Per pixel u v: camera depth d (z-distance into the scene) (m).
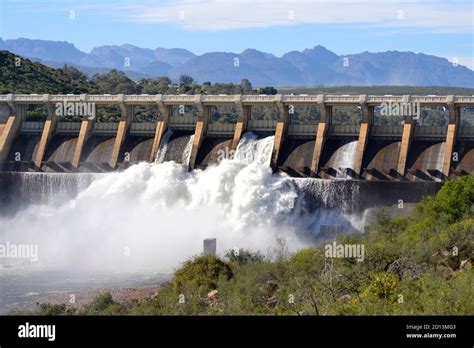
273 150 132.25
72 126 149.38
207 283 85.94
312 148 131.88
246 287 78.88
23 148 149.62
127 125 144.38
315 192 125.94
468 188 102.25
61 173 140.12
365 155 127.94
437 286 65.44
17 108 151.75
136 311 76.19
